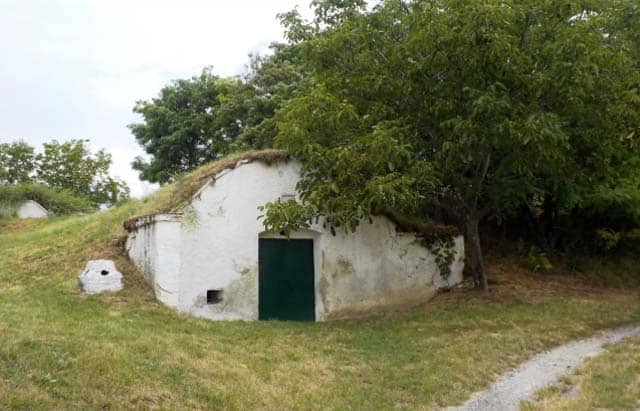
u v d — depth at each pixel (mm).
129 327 8109
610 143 12016
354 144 9758
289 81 21844
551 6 9836
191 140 25266
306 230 11242
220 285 10234
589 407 6348
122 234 11938
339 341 9188
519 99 9852
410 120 10797
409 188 9938
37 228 16906
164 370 6555
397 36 11531
